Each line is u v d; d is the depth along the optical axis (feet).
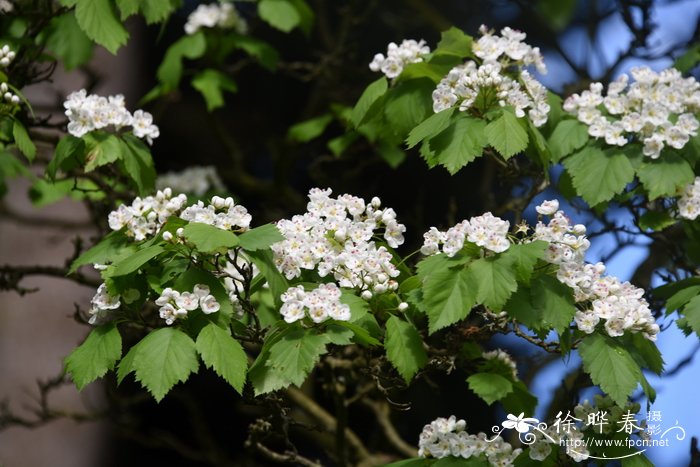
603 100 22.54
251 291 19.66
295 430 32.01
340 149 32.83
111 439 44.27
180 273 18.61
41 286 44.75
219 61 33.71
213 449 36.47
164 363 17.37
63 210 44.98
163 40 44.98
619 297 18.94
